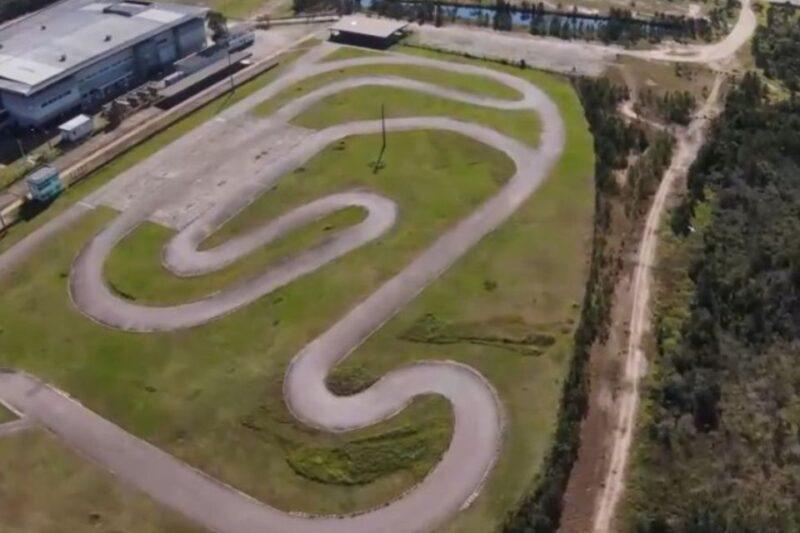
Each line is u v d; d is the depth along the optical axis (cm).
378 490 5631
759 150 8931
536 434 5925
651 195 8581
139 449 6022
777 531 5097
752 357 6469
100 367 6731
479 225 8106
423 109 10256
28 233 8400
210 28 12925
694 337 6581
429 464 5762
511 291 7231
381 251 7806
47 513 5584
